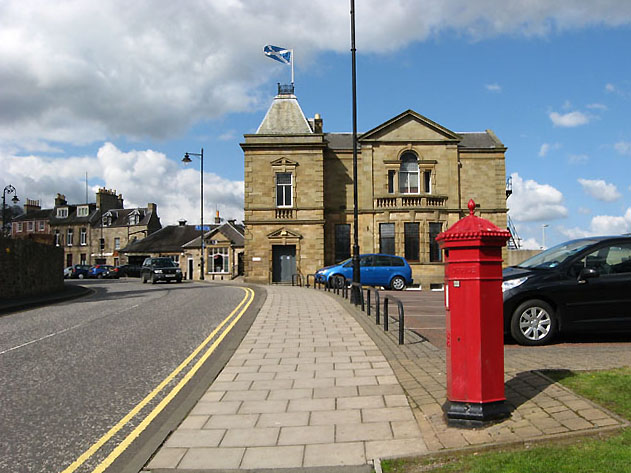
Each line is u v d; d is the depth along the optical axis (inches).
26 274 853.2
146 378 267.4
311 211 1225.4
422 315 489.4
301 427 187.9
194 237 2309.3
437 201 1245.1
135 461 160.7
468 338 177.2
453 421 174.7
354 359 296.0
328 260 1246.3
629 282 321.7
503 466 140.4
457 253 182.2
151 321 484.1
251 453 166.2
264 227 1229.7
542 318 319.3
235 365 290.5
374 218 1243.2
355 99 653.9
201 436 182.4
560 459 141.1
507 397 194.9
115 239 2650.1
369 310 475.2
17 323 499.8
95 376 272.4
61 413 211.3
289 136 1238.9
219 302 661.9
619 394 187.9
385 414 197.3
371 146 1251.2
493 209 1254.9
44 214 2861.7
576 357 264.2
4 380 265.6
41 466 159.6
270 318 484.4
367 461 157.3
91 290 1063.0
